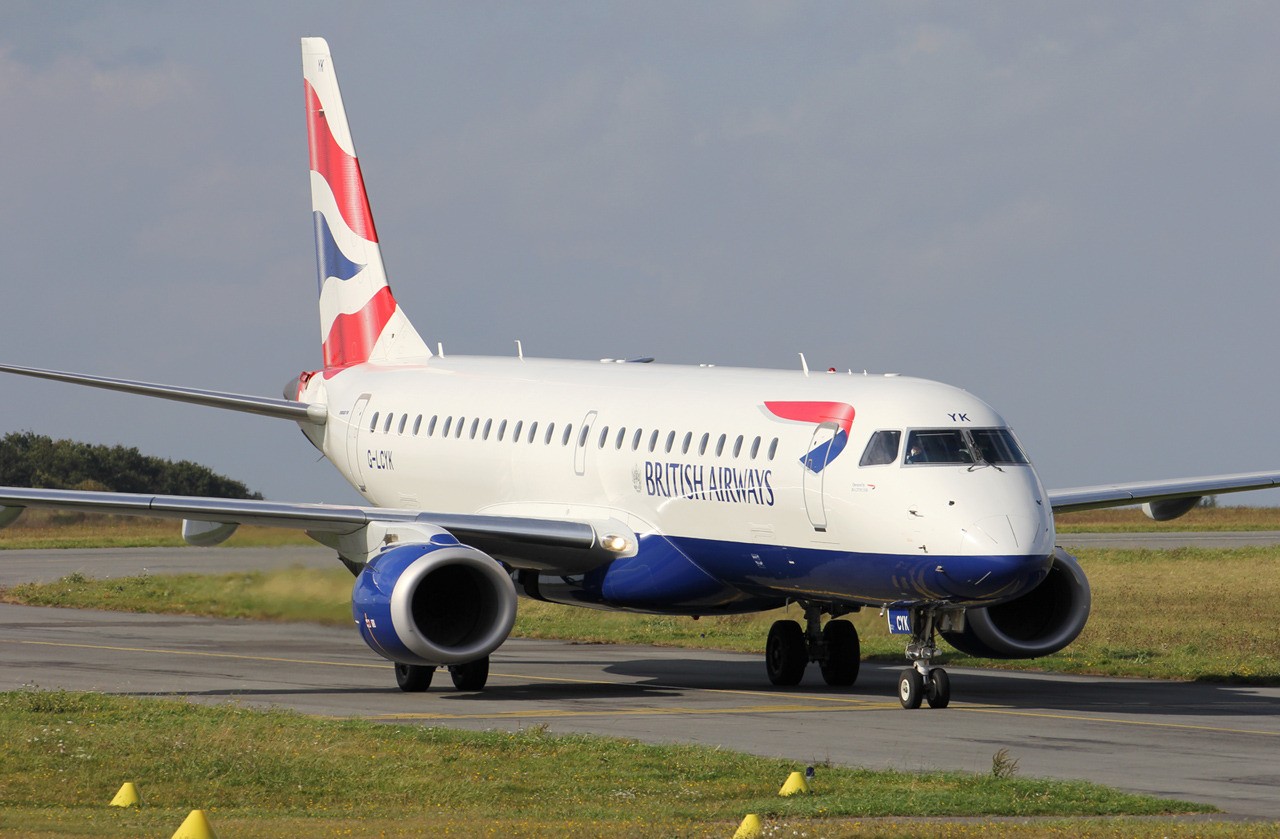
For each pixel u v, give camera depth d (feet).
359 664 325.83
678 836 143.23
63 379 352.49
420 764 183.11
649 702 258.78
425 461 349.82
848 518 249.55
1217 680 298.35
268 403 383.24
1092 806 163.43
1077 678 305.53
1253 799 171.83
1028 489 244.01
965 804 162.61
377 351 398.62
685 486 277.64
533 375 339.36
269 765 180.65
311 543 469.16
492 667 326.65
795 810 158.92
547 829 147.64
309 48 412.77
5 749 188.34
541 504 313.73
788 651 288.92
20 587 513.04
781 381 279.69
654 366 322.55
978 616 277.85
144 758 184.14
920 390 256.93
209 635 390.83
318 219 415.23
